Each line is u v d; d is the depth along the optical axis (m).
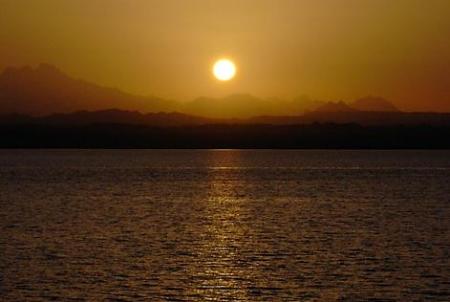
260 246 87.25
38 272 70.19
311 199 159.38
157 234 98.38
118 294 61.72
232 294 62.12
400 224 110.31
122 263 75.19
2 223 110.38
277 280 67.19
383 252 82.31
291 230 102.81
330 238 94.25
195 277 68.44
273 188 197.62
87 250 83.62
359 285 65.06
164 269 72.19
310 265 74.31
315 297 61.03
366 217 120.62
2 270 70.94
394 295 61.44
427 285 64.88
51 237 94.56
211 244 88.94
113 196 167.75
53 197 163.75
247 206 142.12
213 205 144.50
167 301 59.78
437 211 131.50
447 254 80.81
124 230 102.44
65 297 60.59
